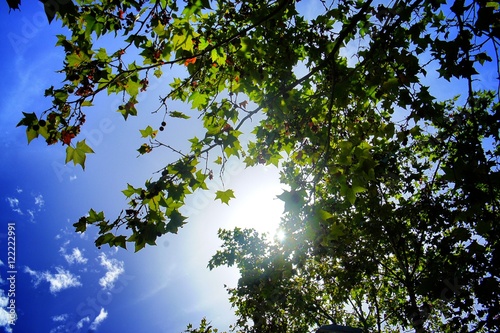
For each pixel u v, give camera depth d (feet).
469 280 14.11
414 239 30.19
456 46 11.18
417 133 14.46
